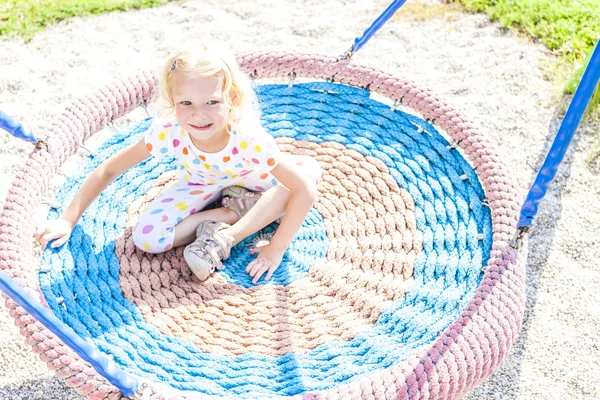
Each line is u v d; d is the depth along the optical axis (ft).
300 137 8.79
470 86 10.75
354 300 7.17
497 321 6.33
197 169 7.27
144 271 7.37
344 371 6.36
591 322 7.80
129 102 8.52
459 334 6.19
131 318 6.90
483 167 7.84
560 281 8.21
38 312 4.78
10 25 11.81
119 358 6.47
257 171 7.55
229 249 7.40
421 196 8.00
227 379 6.35
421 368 5.92
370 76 8.89
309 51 9.14
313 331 6.87
